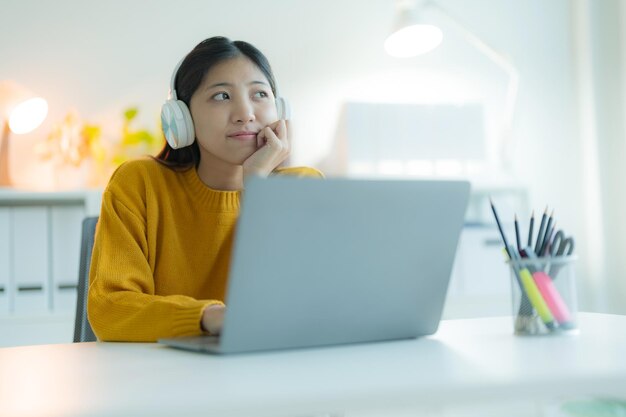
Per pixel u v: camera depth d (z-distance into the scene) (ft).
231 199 4.37
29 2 9.45
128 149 9.31
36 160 9.27
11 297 7.97
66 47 9.53
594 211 10.83
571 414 2.56
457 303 9.15
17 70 9.36
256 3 10.24
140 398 1.74
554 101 11.14
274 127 4.36
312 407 1.72
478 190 9.84
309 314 2.51
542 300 2.75
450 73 10.85
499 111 10.98
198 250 4.31
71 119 9.29
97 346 3.06
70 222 8.23
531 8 11.16
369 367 2.10
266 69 4.44
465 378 1.89
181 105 4.21
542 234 2.92
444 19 10.88
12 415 1.61
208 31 10.04
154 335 3.02
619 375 1.90
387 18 10.68
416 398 1.78
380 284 2.61
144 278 3.77
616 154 10.82
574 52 11.24
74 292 8.18
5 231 7.99
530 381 1.85
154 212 4.16
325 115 10.38
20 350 2.96
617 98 10.84
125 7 9.77
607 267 10.74
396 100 10.63
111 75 9.66
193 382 1.93
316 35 10.43
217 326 2.80
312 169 4.85
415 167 9.50
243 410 1.68
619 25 10.83
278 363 2.23
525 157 10.99
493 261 9.36
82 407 1.66
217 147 4.25
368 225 2.51
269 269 2.38
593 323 3.16
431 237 2.66
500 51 10.31
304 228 2.39
